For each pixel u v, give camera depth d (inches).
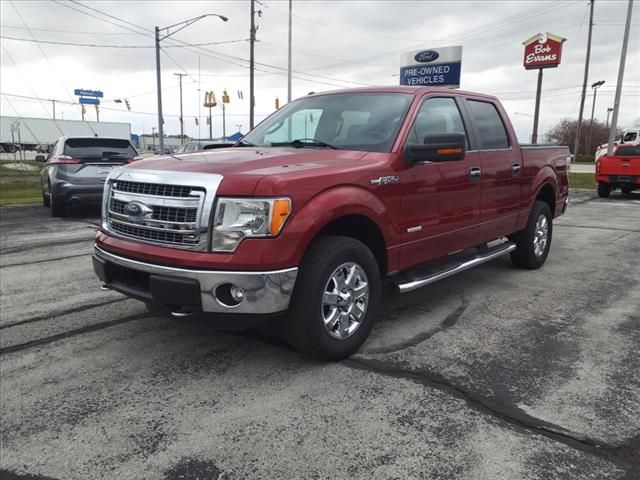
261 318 118.6
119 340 153.3
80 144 409.1
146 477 91.3
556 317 173.6
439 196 165.2
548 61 960.9
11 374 131.4
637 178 593.0
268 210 115.5
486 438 102.1
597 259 265.7
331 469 92.8
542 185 231.5
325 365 135.5
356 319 140.6
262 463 94.6
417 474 91.3
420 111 163.3
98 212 459.2
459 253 198.4
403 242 153.2
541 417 109.8
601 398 117.7
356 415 110.7
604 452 97.7
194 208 118.8
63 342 151.9
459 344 149.7
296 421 108.3
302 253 121.3
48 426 107.5
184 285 117.1
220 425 106.9
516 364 135.9
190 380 127.3
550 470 92.4
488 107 203.5
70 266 247.8
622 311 179.9
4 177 871.1
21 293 201.8
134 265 126.4
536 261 239.9
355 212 133.2
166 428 106.2
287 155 141.2
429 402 116.1
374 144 153.6
